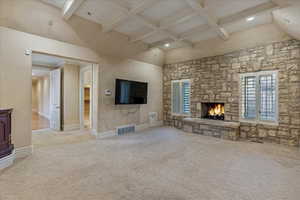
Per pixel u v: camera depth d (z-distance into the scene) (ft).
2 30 9.66
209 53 17.33
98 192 6.51
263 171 8.43
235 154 10.98
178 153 11.18
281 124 13.12
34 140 14.46
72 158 10.15
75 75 19.79
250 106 14.85
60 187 6.83
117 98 16.20
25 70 10.66
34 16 10.64
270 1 10.05
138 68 18.98
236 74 15.61
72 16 12.27
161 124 22.31
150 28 14.55
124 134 16.99
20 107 10.43
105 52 15.66
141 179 7.59
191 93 19.31
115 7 10.64
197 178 7.71
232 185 7.08
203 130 16.75
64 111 18.78
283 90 12.99
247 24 13.15
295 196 6.26
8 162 8.95
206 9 10.52
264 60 13.89
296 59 12.35
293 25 10.37
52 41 11.96
